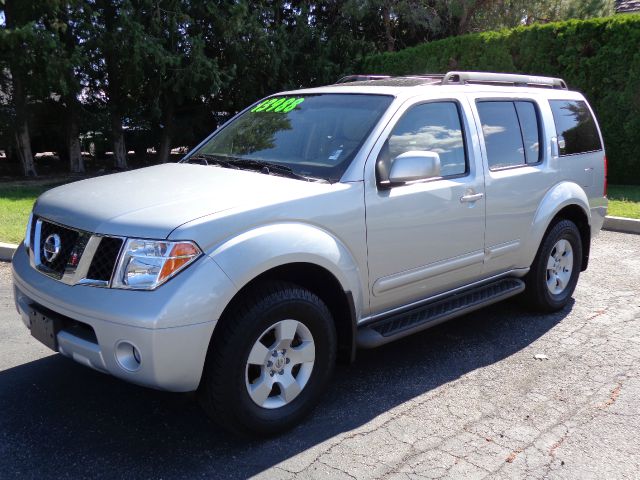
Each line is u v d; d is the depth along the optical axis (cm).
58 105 1550
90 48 1378
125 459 322
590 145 581
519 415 374
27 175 1494
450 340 493
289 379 346
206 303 298
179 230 302
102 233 312
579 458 329
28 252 369
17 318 514
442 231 424
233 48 1590
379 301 398
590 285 634
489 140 475
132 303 294
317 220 350
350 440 344
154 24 1417
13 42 1180
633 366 444
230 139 464
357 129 401
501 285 499
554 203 519
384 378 423
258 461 323
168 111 1684
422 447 338
